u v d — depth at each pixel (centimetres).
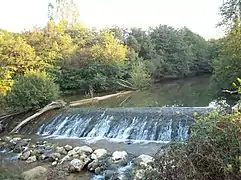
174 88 3019
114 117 1542
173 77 4272
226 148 419
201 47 4803
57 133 1523
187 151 438
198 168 428
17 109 1766
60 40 2995
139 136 1378
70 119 1606
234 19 1942
